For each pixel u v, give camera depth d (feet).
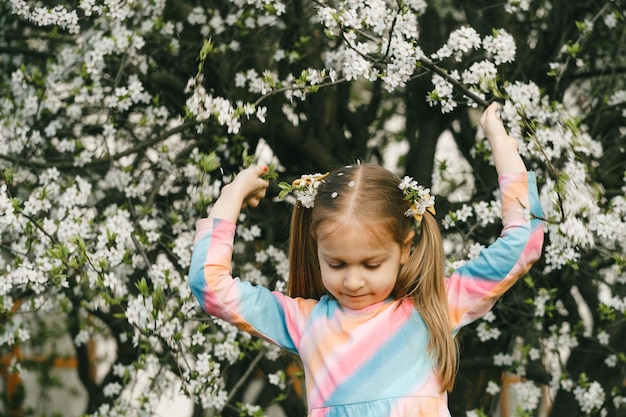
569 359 15.26
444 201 14.10
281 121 14.20
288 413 16.12
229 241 7.09
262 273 14.26
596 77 14.43
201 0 14.39
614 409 14.05
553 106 11.57
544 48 14.37
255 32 13.91
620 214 11.36
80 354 17.34
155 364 12.85
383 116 15.99
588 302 15.37
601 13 12.66
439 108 14.74
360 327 6.81
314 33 14.28
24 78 12.51
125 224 11.70
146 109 13.35
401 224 6.81
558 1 14.40
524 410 13.55
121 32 12.44
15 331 13.21
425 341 6.77
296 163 15.23
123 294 11.64
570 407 15.08
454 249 13.87
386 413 6.56
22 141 12.53
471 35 10.21
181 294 11.58
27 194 13.26
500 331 13.78
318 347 6.87
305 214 7.45
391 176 7.01
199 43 13.79
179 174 13.48
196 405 14.17
